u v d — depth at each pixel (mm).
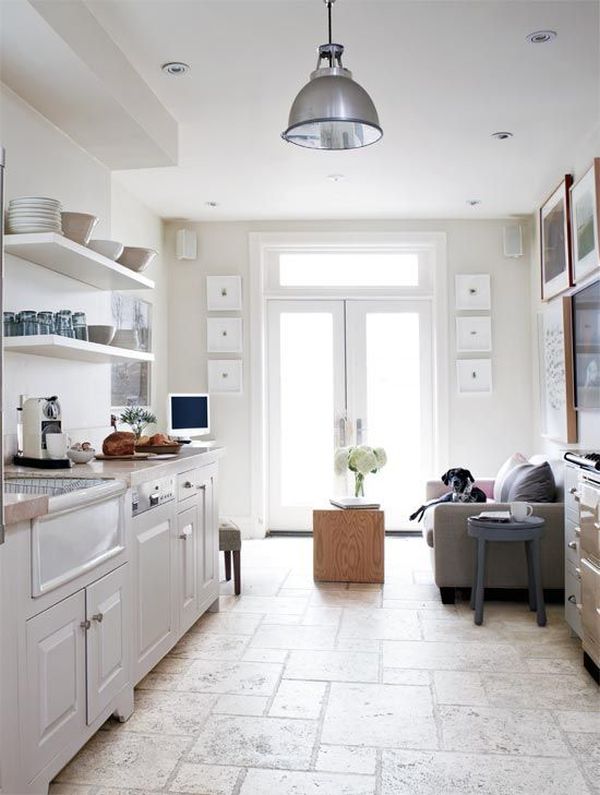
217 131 4359
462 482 4938
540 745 2533
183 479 3562
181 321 6527
